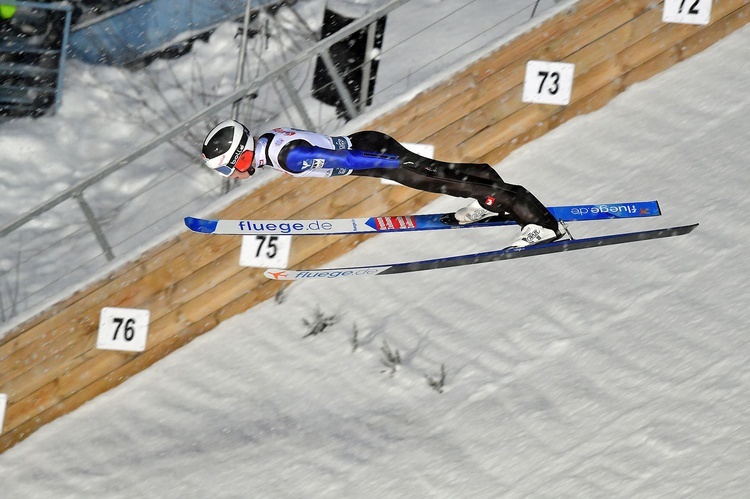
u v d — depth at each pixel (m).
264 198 25.05
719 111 25.38
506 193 18.41
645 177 24.38
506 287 23.14
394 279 24.48
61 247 32.84
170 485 21.59
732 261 21.38
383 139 17.88
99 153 35.59
